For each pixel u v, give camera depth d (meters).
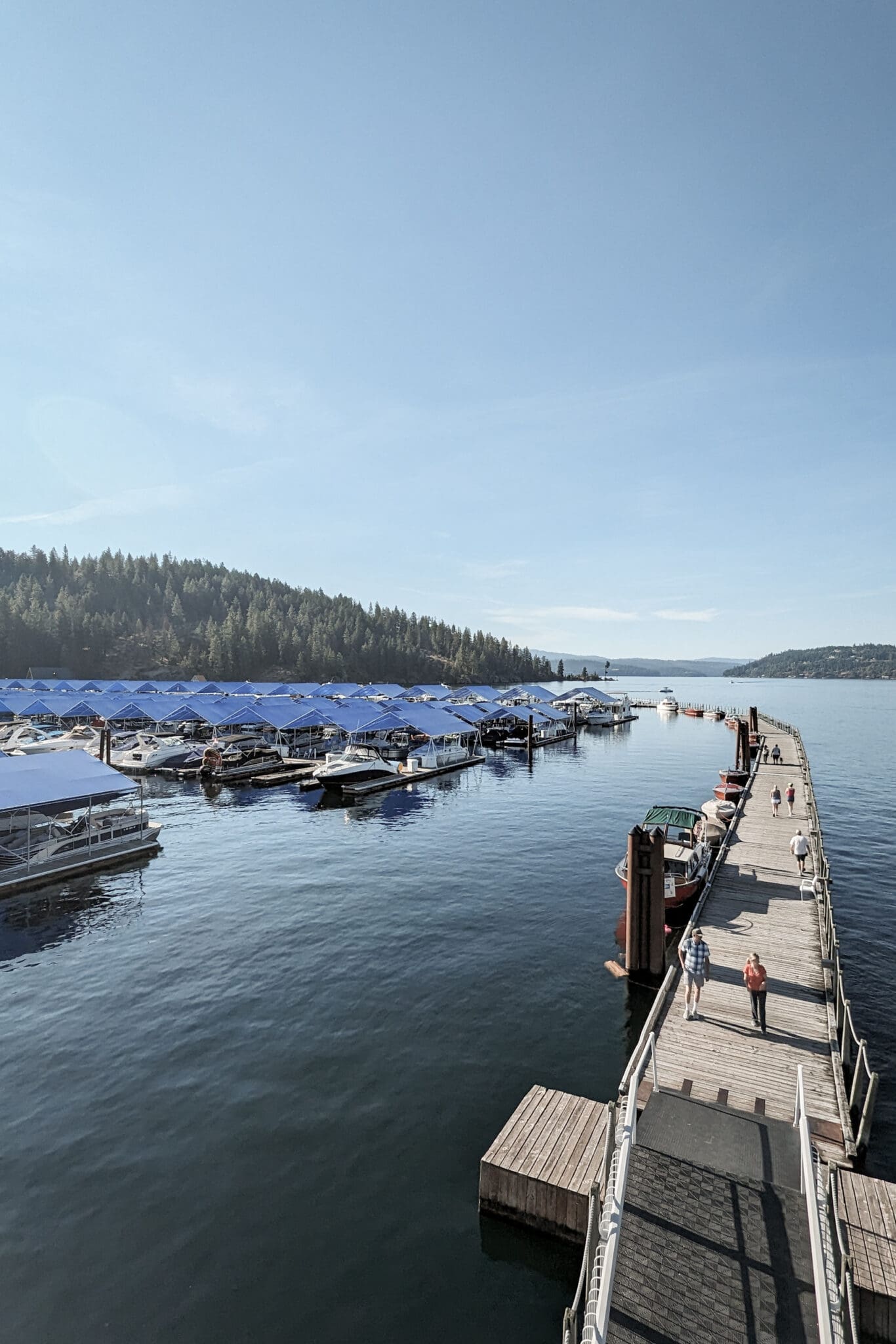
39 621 174.88
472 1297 10.23
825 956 19.14
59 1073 15.73
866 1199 10.56
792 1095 13.12
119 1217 11.62
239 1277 10.52
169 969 21.12
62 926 24.64
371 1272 10.65
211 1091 15.06
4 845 30.77
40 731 73.44
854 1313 8.55
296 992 19.66
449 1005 18.88
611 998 19.36
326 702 92.00
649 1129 11.49
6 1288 10.28
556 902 27.00
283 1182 12.45
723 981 18.09
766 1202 9.74
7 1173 12.59
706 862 28.34
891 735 104.50
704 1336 7.77
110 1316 9.87
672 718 131.62
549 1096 13.30
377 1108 14.49
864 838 40.19
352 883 29.39
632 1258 8.77
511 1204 11.37
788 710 167.38
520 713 86.25
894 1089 15.62
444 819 42.00
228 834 38.09
